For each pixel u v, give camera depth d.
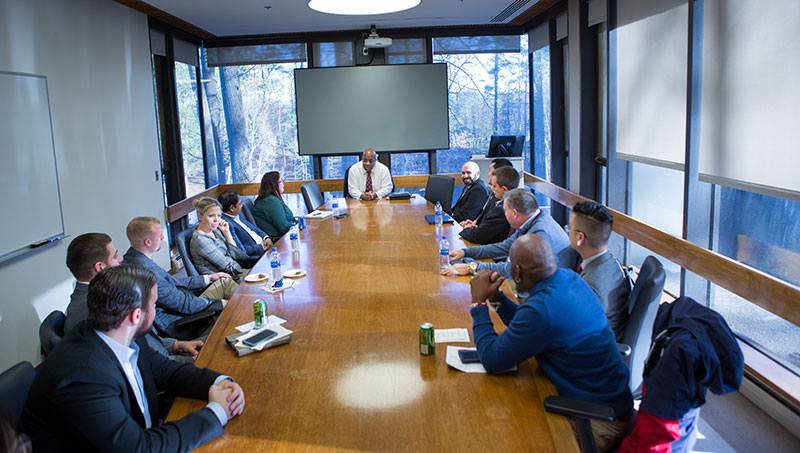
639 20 4.33
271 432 1.58
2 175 3.47
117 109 5.16
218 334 2.30
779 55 2.70
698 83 3.43
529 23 7.03
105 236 2.42
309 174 7.63
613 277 2.43
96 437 1.48
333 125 7.24
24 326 3.66
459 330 2.24
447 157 7.69
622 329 2.43
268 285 2.93
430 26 7.04
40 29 4.02
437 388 1.79
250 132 7.53
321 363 2.00
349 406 1.70
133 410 1.70
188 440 1.53
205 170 7.43
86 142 4.58
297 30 6.82
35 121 3.86
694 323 1.68
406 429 1.57
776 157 2.74
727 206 3.47
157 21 6.02
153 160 5.91
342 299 2.68
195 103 7.20
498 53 7.39
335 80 7.13
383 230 4.31
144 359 1.83
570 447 1.46
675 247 3.52
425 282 2.91
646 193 4.77
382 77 7.14
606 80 4.96
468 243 4.04
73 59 4.45
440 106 7.24
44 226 3.90
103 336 1.65
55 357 1.58
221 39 7.18
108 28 5.03
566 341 1.80
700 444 2.62
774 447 2.57
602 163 5.50
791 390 2.73
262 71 7.38
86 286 2.37
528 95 7.40
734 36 3.05
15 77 3.65
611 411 1.56
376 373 1.91
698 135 3.46
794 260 2.94
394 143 7.30
